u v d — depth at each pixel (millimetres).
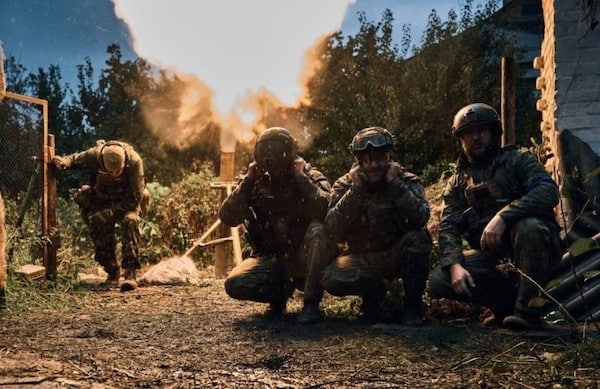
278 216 5824
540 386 3604
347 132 14047
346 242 5664
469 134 5035
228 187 9633
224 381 3963
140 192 8258
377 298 5625
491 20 14047
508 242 4941
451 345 4543
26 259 7988
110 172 7973
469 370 3971
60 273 8516
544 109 7340
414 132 13242
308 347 4703
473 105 5086
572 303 5266
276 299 6012
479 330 4879
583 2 6391
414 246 5227
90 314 6219
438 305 5715
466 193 5121
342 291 5449
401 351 4426
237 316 6059
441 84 13227
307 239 5629
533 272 4734
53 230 7988
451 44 13758
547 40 7133
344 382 3855
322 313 5770
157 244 12227
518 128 13125
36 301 6750
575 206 5992
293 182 5773
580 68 6504
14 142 8023
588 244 4062
